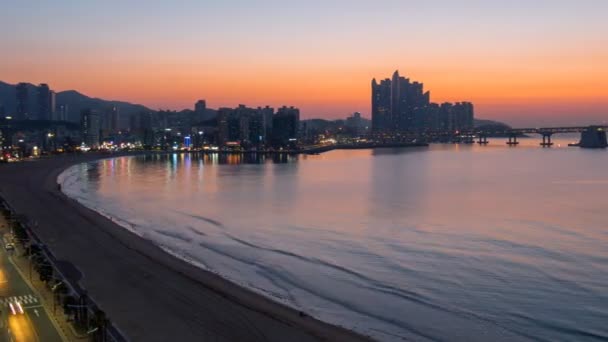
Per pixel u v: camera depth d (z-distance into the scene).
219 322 36.03
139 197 117.69
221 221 84.69
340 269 53.25
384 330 37.12
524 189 132.00
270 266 54.25
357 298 44.03
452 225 79.81
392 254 59.94
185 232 74.25
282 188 137.50
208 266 53.91
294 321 36.47
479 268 53.50
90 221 74.38
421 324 38.31
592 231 73.75
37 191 111.81
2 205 78.56
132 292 41.94
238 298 41.03
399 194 122.38
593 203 104.94
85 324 32.75
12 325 33.28
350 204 105.31
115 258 52.47
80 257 52.59
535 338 35.84
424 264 55.19
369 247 63.84
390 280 49.38
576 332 36.84
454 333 36.62
